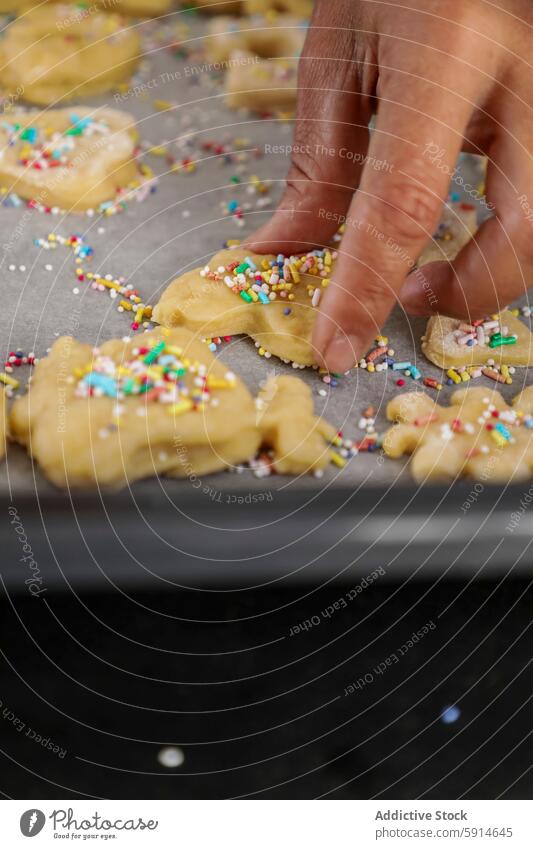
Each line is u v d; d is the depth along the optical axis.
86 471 0.30
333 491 0.31
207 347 0.33
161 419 0.31
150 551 0.29
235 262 0.36
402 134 0.30
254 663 0.28
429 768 0.27
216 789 0.27
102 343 0.34
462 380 0.34
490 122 0.33
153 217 0.40
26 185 0.40
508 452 0.32
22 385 0.33
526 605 0.30
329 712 0.28
